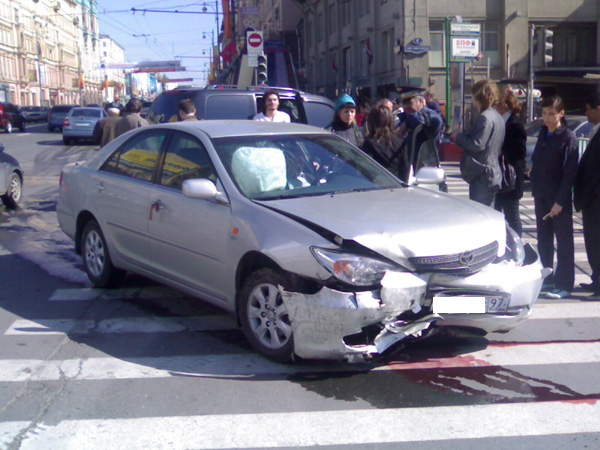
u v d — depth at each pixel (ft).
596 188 19.85
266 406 13.35
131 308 19.90
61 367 15.37
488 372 14.99
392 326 14.01
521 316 15.20
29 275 23.70
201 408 13.28
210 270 16.69
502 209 23.12
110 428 12.46
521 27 97.66
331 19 133.59
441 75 97.55
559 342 16.88
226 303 16.53
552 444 11.85
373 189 17.62
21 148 84.28
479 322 14.67
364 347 13.87
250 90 34.50
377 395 13.83
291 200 16.08
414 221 14.85
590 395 13.79
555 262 25.21
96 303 20.39
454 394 13.85
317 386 14.28
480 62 98.43
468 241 14.57
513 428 12.42
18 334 17.60
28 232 31.35
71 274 23.85
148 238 18.84
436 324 14.55
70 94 329.72
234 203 16.10
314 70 147.84
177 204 17.63
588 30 100.83
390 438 12.07
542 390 14.05
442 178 19.20
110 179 20.71
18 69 256.73
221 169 16.89
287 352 14.87
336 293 13.67
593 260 20.47
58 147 86.43
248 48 54.19
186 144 18.49
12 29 250.98
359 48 116.88
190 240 17.16
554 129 20.29
